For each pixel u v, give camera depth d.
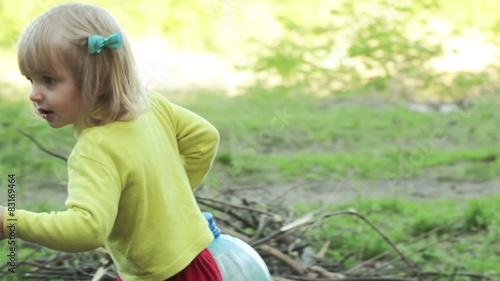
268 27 10.89
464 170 6.78
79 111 2.74
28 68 2.70
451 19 10.21
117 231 2.82
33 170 6.62
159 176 2.81
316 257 4.56
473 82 8.53
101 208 2.57
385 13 8.80
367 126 8.00
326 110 8.55
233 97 8.77
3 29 10.35
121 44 2.70
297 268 4.26
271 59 8.76
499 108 8.22
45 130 7.30
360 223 5.49
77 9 2.76
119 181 2.69
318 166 6.96
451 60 9.27
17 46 2.74
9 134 7.20
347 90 8.91
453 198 6.21
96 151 2.66
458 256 4.98
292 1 11.37
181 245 2.84
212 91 8.97
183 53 10.12
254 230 4.70
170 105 3.06
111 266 4.02
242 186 6.36
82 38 2.69
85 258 4.38
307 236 4.92
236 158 6.97
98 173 2.63
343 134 7.83
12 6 10.58
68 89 2.70
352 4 8.88
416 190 6.42
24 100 8.30
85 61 2.69
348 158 7.07
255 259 3.17
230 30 10.80
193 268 2.91
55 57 2.66
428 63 9.17
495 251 5.06
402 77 8.75
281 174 6.70
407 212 5.77
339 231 5.23
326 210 5.70
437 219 5.54
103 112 2.75
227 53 10.22
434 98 8.81
